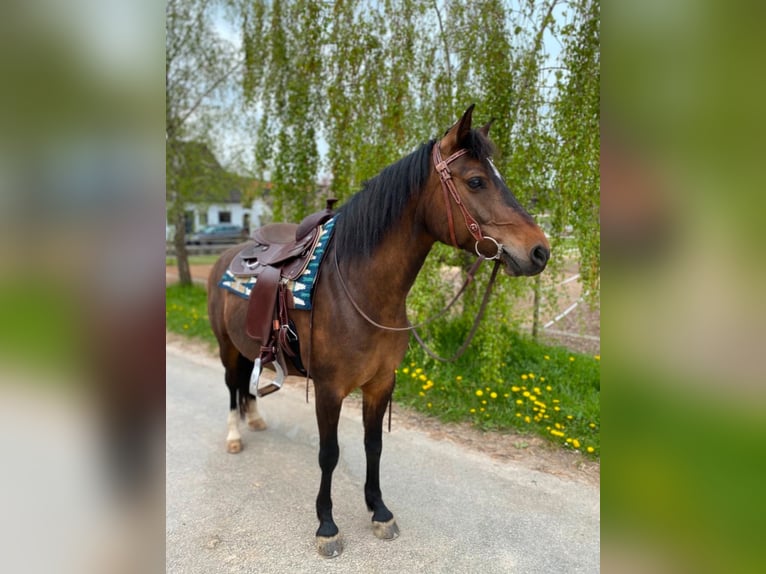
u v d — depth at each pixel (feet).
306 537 6.86
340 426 10.76
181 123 26.68
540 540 6.79
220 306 9.15
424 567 6.25
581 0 10.67
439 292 13.14
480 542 6.75
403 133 13.16
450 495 7.93
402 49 13.07
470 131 5.47
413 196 5.84
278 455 9.39
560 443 9.61
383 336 6.19
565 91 11.12
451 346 13.98
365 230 6.03
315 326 6.33
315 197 16.92
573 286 21.56
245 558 6.42
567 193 11.11
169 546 6.63
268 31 16.46
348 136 14.67
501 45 11.79
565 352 14.02
